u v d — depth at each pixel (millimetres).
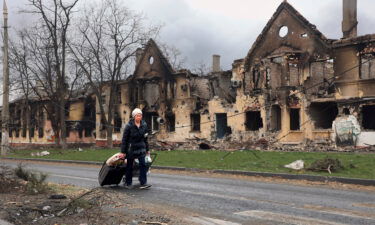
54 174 17141
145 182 11883
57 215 7648
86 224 6988
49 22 39688
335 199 9977
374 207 8852
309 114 28812
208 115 35781
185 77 37688
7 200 9102
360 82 26250
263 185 13039
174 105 38719
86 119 55938
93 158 26828
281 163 18891
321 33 28297
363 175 14766
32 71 43594
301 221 7438
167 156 25250
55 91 47812
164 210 8469
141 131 11609
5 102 33719
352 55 26688
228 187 12352
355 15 28375
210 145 34969
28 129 60062
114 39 39812
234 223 7293
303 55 29250
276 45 30922
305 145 28703
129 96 43656
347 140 26656
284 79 29984
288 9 30203
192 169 18859
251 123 33375
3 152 33812
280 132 30203
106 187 12000
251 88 32375
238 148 32375
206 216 7902
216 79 36562
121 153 11500
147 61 41781
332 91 28906
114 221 7242
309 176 14805
